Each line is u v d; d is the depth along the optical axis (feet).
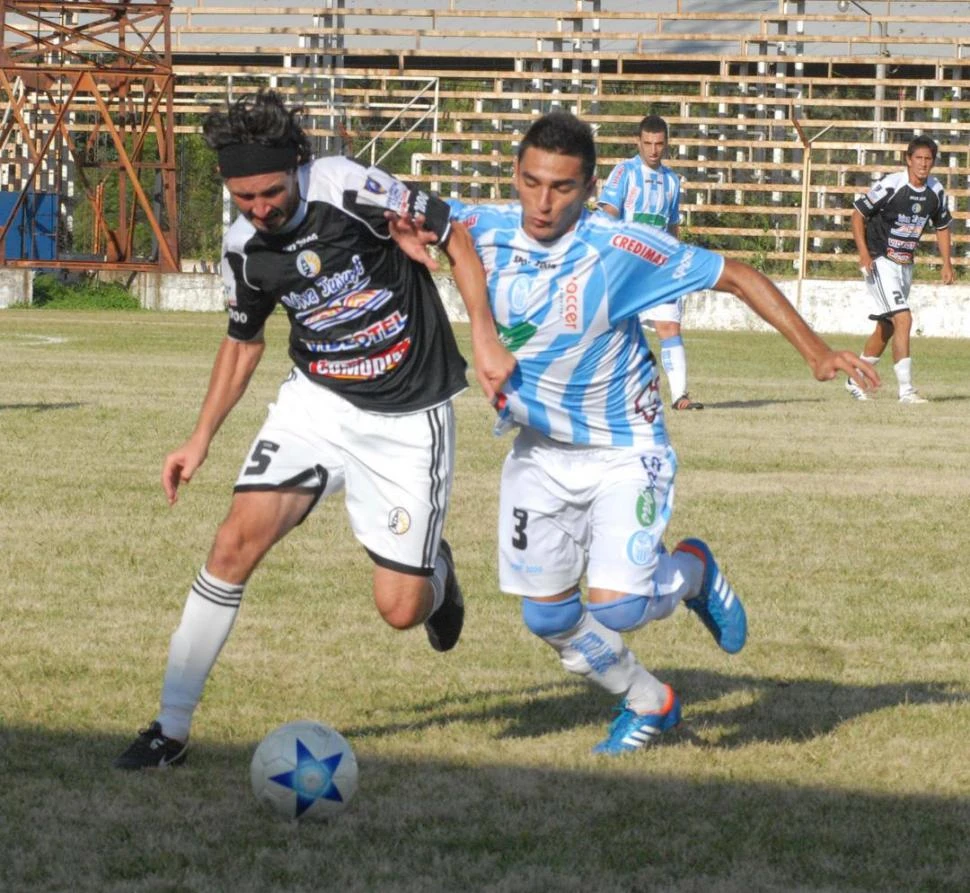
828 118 267.18
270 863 26.40
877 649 43.27
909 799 30.58
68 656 40.60
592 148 30.96
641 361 32.91
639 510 32.17
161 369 126.41
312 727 29.14
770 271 247.29
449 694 37.96
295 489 32.01
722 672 40.63
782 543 58.39
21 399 102.01
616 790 30.73
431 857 26.86
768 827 28.71
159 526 59.21
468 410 102.53
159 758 31.53
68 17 286.66
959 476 76.23
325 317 31.68
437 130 264.52
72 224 267.18
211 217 270.05
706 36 265.75
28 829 27.89
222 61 298.15
